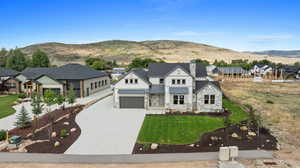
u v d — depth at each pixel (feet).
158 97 106.32
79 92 135.74
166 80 98.99
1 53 301.84
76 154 50.55
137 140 60.13
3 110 100.83
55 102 96.02
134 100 104.99
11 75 169.17
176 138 61.36
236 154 44.37
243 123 76.13
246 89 172.76
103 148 54.29
